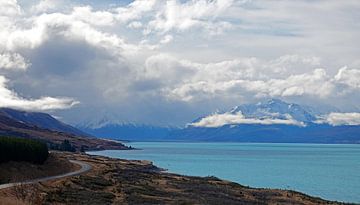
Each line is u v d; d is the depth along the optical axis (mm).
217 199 89500
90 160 181125
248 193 101812
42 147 120062
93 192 88125
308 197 101812
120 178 114500
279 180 177500
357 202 118062
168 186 106312
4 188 72750
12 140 108125
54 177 105188
